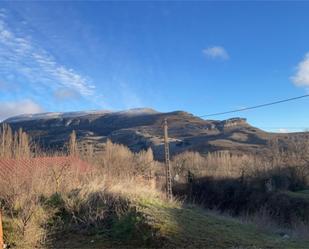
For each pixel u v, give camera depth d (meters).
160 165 59.69
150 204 14.92
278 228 19.59
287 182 48.28
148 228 12.48
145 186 19.67
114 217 13.87
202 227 13.38
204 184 51.09
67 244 12.51
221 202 47.09
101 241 12.66
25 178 16.41
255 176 50.59
